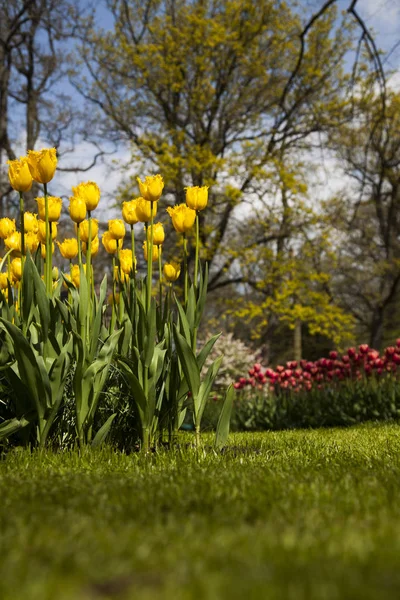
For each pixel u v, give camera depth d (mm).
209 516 2008
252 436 6707
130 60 18922
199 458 3736
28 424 4023
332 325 18500
